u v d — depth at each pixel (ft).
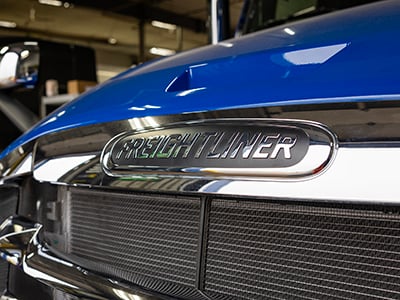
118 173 2.65
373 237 1.85
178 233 2.45
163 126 2.52
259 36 3.00
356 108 1.88
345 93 1.94
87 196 2.97
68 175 2.99
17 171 3.47
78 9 41.60
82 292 2.70
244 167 2.13
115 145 2.73
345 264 1.92
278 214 2.10
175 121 2.48
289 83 2.18
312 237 2.01
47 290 2.99
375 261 1.85
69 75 22.97
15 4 39.96
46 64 21.83
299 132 2.01
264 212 2.14
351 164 1.84
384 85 1.86
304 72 2.19
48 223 3.24
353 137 1.85
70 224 3.09
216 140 2.26
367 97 1.87
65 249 3.11
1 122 17.04
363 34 2.24
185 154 2.35
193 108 2.43
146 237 2.61
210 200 2.32
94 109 3.04
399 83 1.83
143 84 2.96
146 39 53.42
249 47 2.76
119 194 2.75
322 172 1.91
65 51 23.07
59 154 3.11
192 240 2.39
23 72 4.39
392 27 2.19
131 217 2.69
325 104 1.97
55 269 2.97
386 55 2.00
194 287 2.38
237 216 2.23
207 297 2.28
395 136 1.76
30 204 3.41
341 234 1.93
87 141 2.92
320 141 1.94
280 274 2.10
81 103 3.33
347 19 2.63
